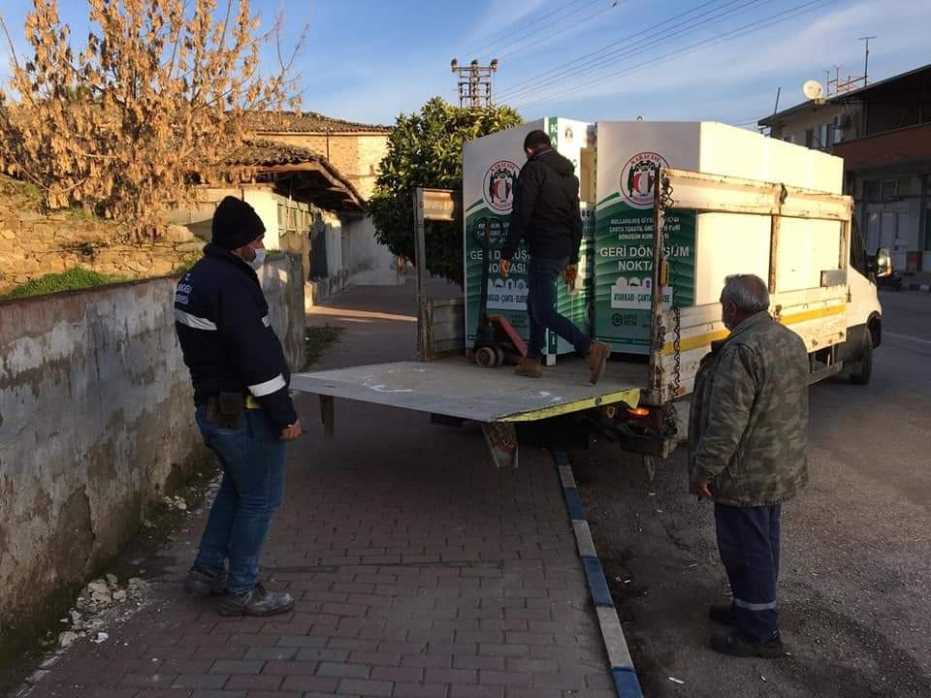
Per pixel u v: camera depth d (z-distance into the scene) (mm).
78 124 10633
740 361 3527
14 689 3178
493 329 6574
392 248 11617
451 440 7285
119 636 3635
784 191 6836
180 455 5695
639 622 4086
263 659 3455
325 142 36250
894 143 31156
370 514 5344
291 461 6613
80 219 11281
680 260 5949
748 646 3709
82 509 4027
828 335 8258
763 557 3666
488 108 11203
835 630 3975
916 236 33031
